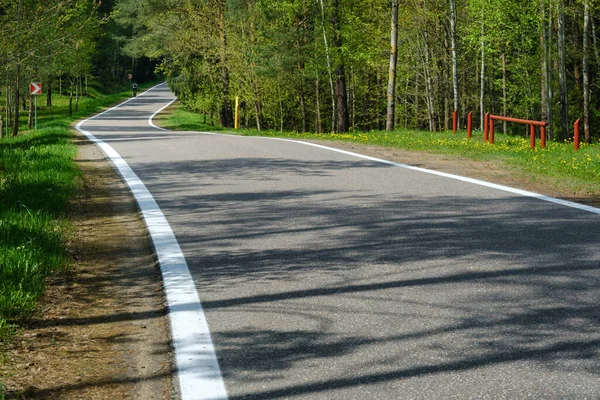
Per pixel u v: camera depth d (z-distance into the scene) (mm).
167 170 13891
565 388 3812
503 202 9703
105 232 8289
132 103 82312
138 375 4168
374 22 44875
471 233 7695
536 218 8500
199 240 7660
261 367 4191
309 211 9203
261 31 44188
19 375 4137
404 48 47344
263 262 6656
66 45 16250
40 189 10688
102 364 4340
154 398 3859
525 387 3832
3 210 8906
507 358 4227
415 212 9008
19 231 7480
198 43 47062
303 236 7730
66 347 4621
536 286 5684
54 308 5457
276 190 11047
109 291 5945
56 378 4113
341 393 3814
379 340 4570
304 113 51312
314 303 5367
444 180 11969
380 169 13492
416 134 23969
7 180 11438
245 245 7375
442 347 4426
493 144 18891
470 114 22047
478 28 40438
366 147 18250
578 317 4930
